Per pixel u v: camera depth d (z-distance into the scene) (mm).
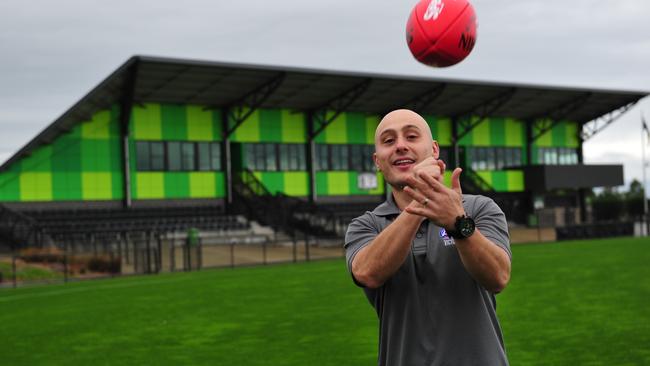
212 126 38156
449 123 45719
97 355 8484
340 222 35875
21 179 33031
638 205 53156
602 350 7832
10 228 29125
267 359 7895
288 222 36094
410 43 2867
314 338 9086
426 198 2209
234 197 38344
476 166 46656
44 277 21219
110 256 23484
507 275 2381
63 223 31359
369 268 2383
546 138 49625
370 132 43000
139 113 36156
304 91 37406
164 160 36781
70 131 34031
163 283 17719
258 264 24484
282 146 40344
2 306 13891
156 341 9281
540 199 48219
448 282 2479
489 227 2514
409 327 2506
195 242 29344
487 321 2492
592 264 19266
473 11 2816
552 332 8992
